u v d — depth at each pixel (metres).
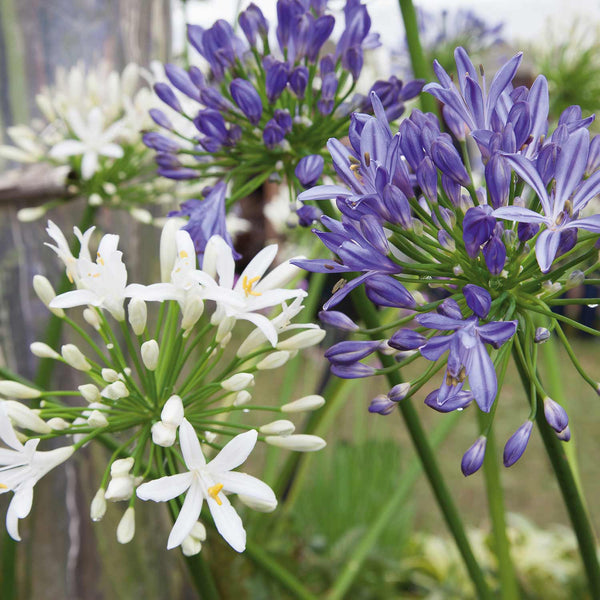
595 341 4.82
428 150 0.64
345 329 0.66
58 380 1.16
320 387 1.47
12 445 0.65
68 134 1.02
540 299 0.65
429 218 0.66
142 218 1.02
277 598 1.51
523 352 0.67
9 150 1.00
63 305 0.66
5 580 0.90
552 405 0.63
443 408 0.61
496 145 0.63
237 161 0.80
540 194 0.62
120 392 0.67
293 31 0.77
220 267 0.68
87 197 1.04
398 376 0.77
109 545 1.24
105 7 1.16
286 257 2.04
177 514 0.67
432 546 2.07
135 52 1.23
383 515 1.04
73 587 1.22
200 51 0.80
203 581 0.74
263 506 0.64
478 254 0.63
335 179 0.81
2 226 1.12
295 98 0.78
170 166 0.80
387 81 0.77
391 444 2.03
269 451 1.17
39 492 1.19
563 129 0.63
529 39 1.43
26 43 1.12
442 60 1.42
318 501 1.91
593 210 1.23
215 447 0.70
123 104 1.01
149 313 1.15
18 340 1.14
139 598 1.27
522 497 2.95
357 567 1.00
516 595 0.89
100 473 1.23
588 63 1.34
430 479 0.81
